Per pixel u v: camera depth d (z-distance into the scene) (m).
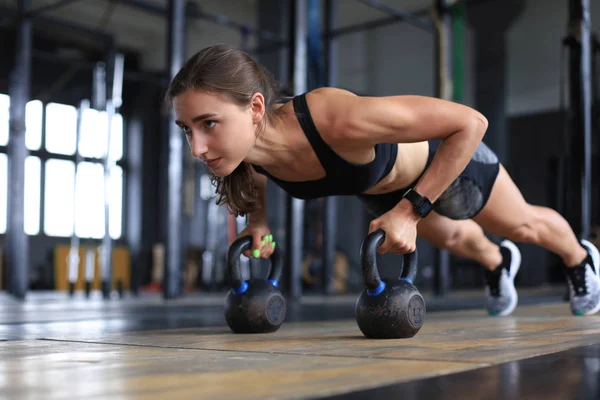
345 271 10.93
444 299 5.47
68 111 13.30
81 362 1.19
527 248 11.64
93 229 13.32
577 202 3.65
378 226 1.68
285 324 2.36
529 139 11.54
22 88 5.86
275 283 2.02
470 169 2.09
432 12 6.02
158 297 7.59
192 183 10.15
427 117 1.63
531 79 11.53
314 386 0.88
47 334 1.95
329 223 6.43
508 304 2.77
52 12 12.55
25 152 5.88
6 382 0.95
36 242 12.91
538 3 11.53
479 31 11.96
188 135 1.57
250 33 6.73
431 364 1.11
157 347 1.50
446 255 6.11
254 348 1.44
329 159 1.71
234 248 1.94
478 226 2.65
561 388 0.85
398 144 1.91
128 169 14.43
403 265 1.75
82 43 13.26
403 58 12.61
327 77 6.57
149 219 14.52
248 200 1.80
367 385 0.88
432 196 1.70
